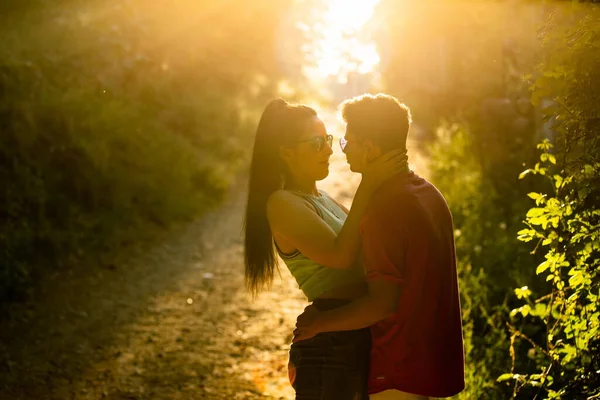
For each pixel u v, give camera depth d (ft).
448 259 9.08
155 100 41.14
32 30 34.19
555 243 11.48
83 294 23.48
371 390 9.16
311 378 9.34
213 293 23.95
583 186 10.80
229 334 20.22
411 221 8.71
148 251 28.60
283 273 26.37
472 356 15.31
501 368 14.84
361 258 9.66
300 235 9.29
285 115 9.89
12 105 28.35
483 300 18.31
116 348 19.26
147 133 36.81
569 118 10.84
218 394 16.30
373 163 9.07
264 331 20.42
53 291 23.43
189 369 17.79
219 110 47.60
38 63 32.35
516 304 17.88
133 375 17.49
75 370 17.85
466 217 25.64
